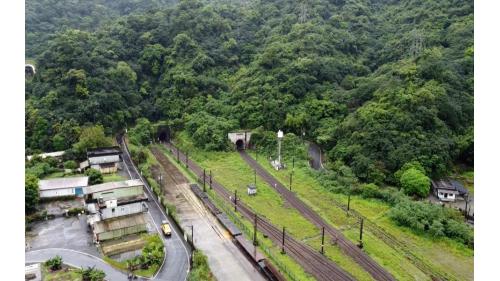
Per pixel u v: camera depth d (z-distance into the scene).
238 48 130.00
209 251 50.12
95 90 97.19
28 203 56.75
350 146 78.44
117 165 77.19
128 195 58.84
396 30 129.38
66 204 60.47
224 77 119.00
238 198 66.50
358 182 70.62
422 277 46.00
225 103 107.00
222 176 77.19
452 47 102.44
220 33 134.62
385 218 59.28
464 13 116.81
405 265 48.19
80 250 48.47
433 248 52.00
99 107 93.38
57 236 51.69
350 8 142.12
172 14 135.50
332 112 93.94
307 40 115.75
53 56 100.19
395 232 55.75
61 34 117.56
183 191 69.56
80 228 54.00
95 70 101.94
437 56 92.81
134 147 87.94
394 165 71.06
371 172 70.50
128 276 43.50
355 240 53.62
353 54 122.56
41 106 89.31
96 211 56.56
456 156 75.88
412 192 66.06
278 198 66.81
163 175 76.94
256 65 112.81
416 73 87.00
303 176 75.81
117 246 49.09
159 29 127.31
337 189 68.81
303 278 45.16
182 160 86.50
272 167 81.94
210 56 122.12
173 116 106.25
